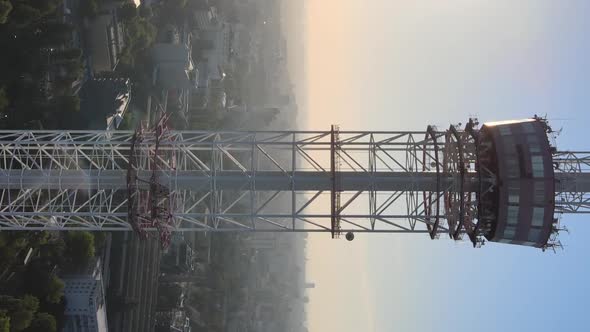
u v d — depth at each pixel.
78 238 83.38
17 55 78.12
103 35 97.25
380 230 57.50
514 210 53.69
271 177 57.66
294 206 57.00
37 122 78.62
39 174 59.09
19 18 76.50
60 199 80.06
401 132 57.91
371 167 57.66
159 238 57.25
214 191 57.59
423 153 60.03
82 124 92.25
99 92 96.25
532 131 55.03
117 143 58.38
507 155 54.12
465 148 56.50
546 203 53.34
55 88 85.19
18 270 76.38
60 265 84.06
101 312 87.75
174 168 58.47
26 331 73.94
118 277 98.12
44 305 78.88
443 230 57.31
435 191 57.88
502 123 56.62
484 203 55.75
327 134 57.62
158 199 56.00
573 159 58.06
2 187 58.81
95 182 59.09
